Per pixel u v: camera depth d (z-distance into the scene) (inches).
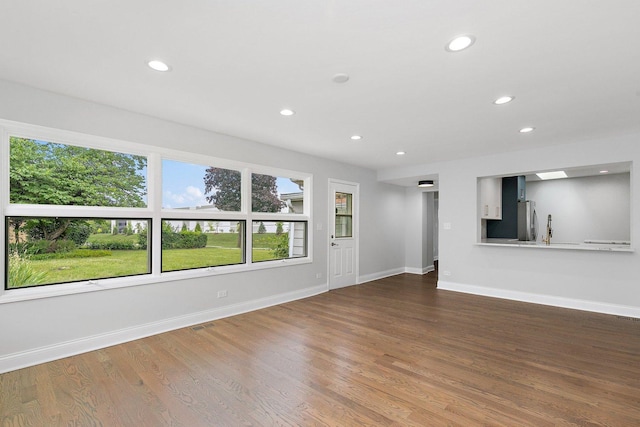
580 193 265.7
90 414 76.4
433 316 155.5
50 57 84.2
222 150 154.6
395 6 62.7
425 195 288.0
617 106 115.4
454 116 127.3
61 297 108.5
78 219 116.6
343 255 226.4
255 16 66.1
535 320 148.8
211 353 111.6
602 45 76.1
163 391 86.7
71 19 67.6
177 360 105.8
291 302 182.7
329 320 149.3
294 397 83.9
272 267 177.2
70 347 109.8
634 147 151.9
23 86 102.1
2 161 99.6
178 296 138.5
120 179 126.3
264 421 73.9
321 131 149.3
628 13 63.9
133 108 121.6
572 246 171.0
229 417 75.4
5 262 100.6
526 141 164.7
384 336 128.3
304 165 196.1
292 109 120.9
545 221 280.7
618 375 95.4
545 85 98.7
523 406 79.7
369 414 76.5
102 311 117.6
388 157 205.8
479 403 81.0
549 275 177.8
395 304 178.2
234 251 162.9
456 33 72.0
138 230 130.2
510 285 190.5
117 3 62.1
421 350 114.2
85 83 100.1
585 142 164.4
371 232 251.3
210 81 97.8
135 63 87.3
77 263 115.9
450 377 94.5
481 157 201.0
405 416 75.7
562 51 79.1
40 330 104.3
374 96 108.3
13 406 79.6
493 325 141.6
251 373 97.0
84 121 114.1
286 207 189.9
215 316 150.8
